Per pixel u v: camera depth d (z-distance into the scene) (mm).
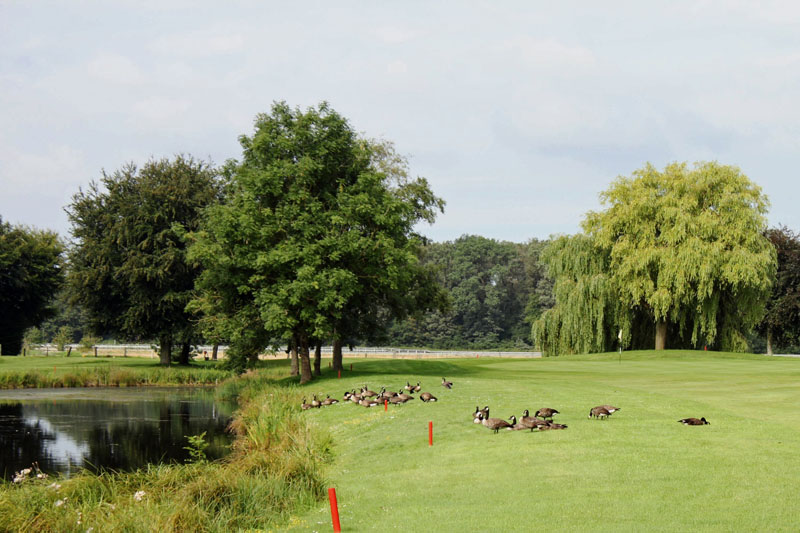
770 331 74875
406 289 47438
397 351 96625
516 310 139375
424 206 54469
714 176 55969
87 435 30938
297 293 36625
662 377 36906
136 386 56000
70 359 77312
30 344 101062
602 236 58094
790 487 13523
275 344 43125
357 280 40781
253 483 16656
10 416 36875
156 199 65438
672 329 61375
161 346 67938
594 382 34281
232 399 44969
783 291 72312
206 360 78062
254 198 40844
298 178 40031
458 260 139750
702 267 52438
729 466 15125
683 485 13930
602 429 19656
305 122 41750
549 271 62000
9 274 74000
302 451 19922
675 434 18562
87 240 65562
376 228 42000
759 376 36656
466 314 134500
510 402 26312
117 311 67500
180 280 66000
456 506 13766
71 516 15141
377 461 19047
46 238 81875
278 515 15047
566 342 59938
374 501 14898
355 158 44281
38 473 20609
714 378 35625
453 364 53875
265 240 39219
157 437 30422
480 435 20391
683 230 54062
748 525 11453
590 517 12320
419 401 28781
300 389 38531
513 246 151875
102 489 17625
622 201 59094
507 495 14180
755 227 54688
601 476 14961
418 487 15617
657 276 56000
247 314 41000
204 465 19672
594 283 57500
